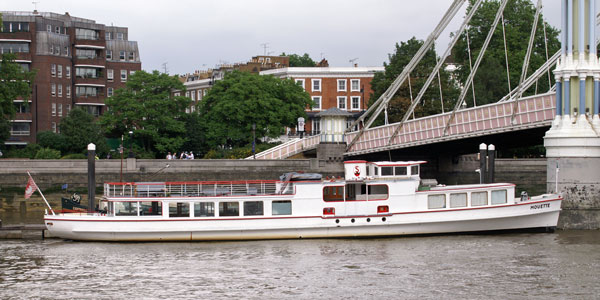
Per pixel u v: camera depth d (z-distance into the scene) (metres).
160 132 98.81
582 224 50.62
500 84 100.50
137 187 48.16
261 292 35.44
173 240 47.12
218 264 41.09
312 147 83.25
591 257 41.97
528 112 63.72
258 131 98.06
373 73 122.19
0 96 77.62
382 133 75.88
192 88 142.75
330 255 43.06
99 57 119.25
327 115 77.75
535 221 49.16
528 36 110.00
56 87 113.00
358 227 47.62
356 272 39.06
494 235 48.75
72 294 35.25
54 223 47.47
